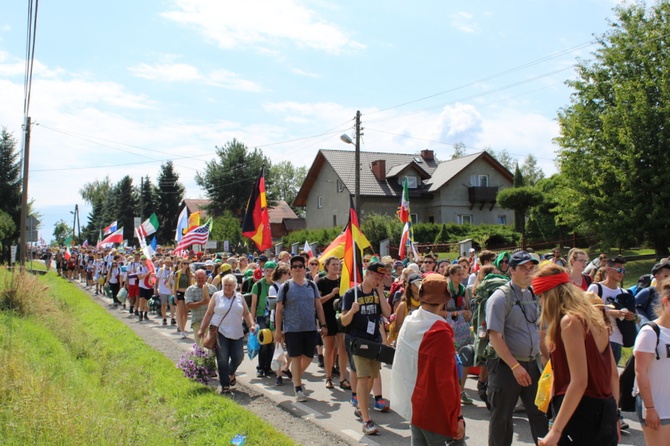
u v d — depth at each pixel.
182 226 23.16
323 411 7.26
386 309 6.98
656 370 4.35
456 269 7.97
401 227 36.62
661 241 25.14
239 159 59.62
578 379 3.45
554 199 29.25
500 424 4.91
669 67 24.75
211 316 8.36
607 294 7.03
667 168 23.77
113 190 84.06
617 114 25.42
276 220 66.81
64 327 11.91
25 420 5.25
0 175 50.34
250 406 7.55
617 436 3.57
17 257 43.28
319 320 8.13
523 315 4.95
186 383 8.41
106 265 25.25
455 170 46.88
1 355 6.68
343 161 48.09
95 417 5.53
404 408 4.04
